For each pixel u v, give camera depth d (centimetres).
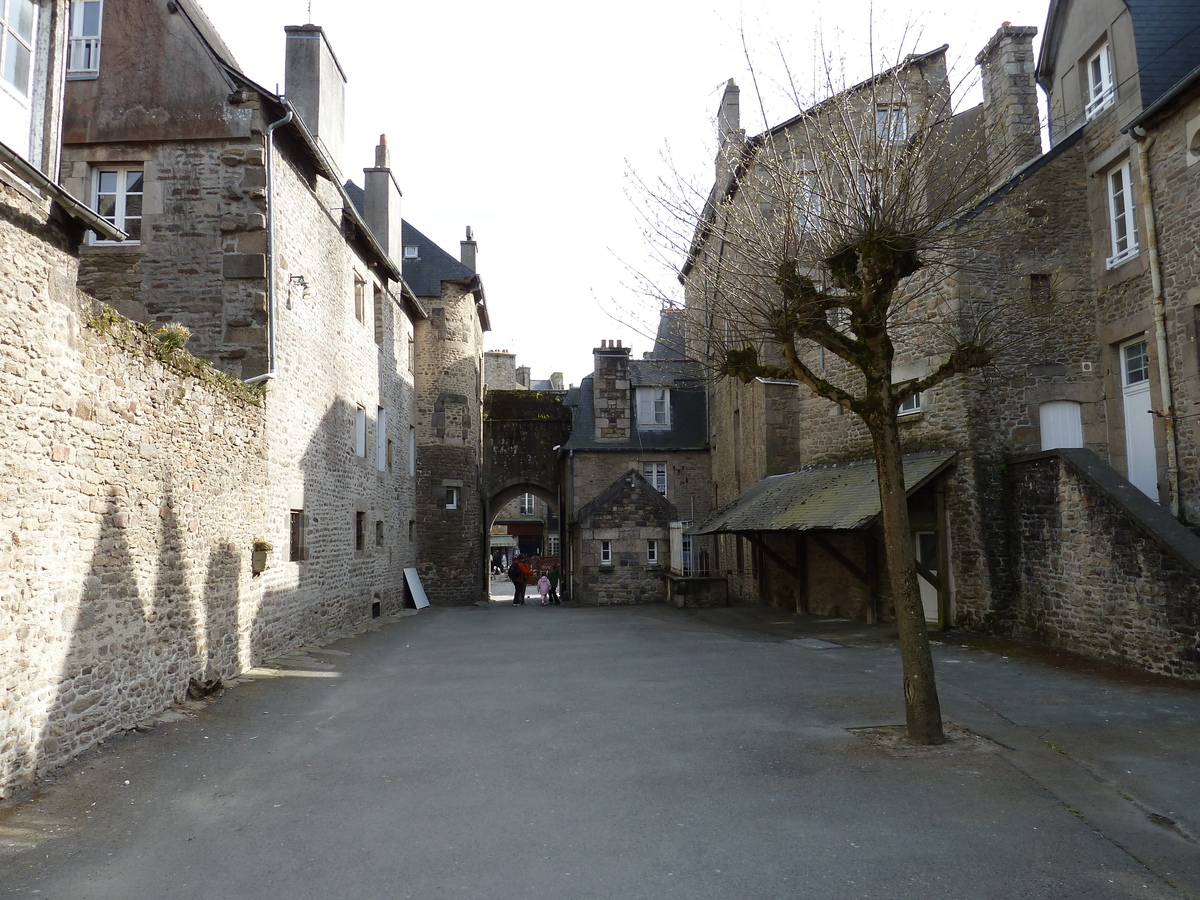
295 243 1296
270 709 852
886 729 721
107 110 1196
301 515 1318
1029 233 1298
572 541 2642
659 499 2306
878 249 723
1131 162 1206
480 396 2936
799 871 442
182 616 866
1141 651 932
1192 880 428
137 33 1213
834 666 1045
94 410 694
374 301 1945
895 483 707
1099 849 466
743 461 2120
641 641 1355
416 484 2462
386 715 826
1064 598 1088
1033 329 1182
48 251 630
